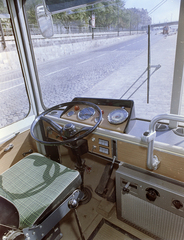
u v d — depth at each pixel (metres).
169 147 1.22
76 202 1.09
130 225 1.59
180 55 1.24
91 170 2.22
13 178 1.30
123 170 1.42
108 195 1.82
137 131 1.51
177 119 0.99
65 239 1.52
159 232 1.37
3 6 1.65
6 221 0.83
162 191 1.20
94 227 1.61
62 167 1.36
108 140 1.56
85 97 1.86
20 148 1.95
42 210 1.03
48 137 2.17
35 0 1.67
